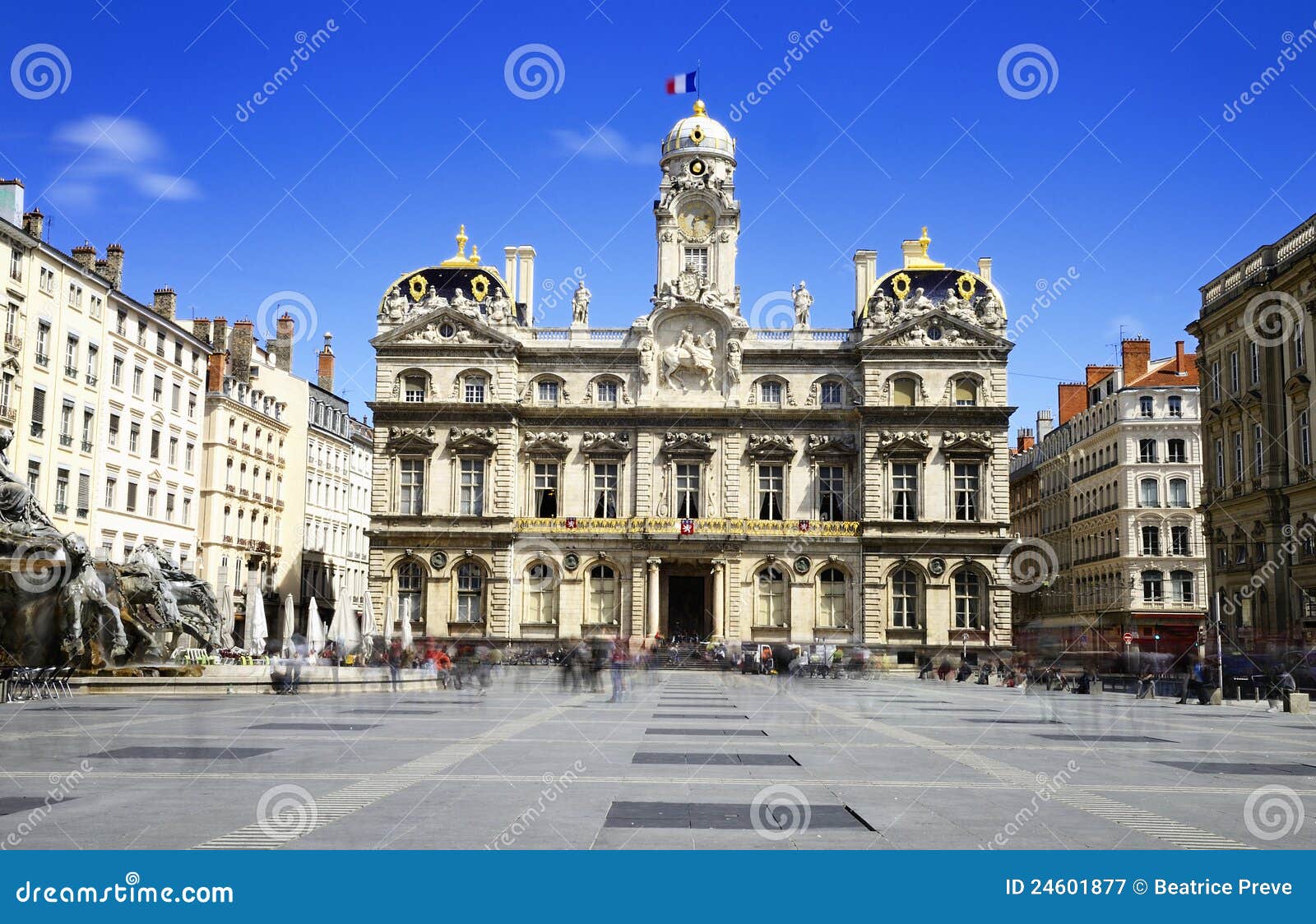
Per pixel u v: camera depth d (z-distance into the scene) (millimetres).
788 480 94750
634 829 17672
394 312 95625
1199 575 108188
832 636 92625
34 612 47750
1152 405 110500
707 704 49219
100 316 83938
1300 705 49875
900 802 20438
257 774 23047
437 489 93875
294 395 121125
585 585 93438
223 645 73500
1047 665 82625
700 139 97938
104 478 84438
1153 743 32656
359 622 139125
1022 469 150125
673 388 95562
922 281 95875
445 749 28188
